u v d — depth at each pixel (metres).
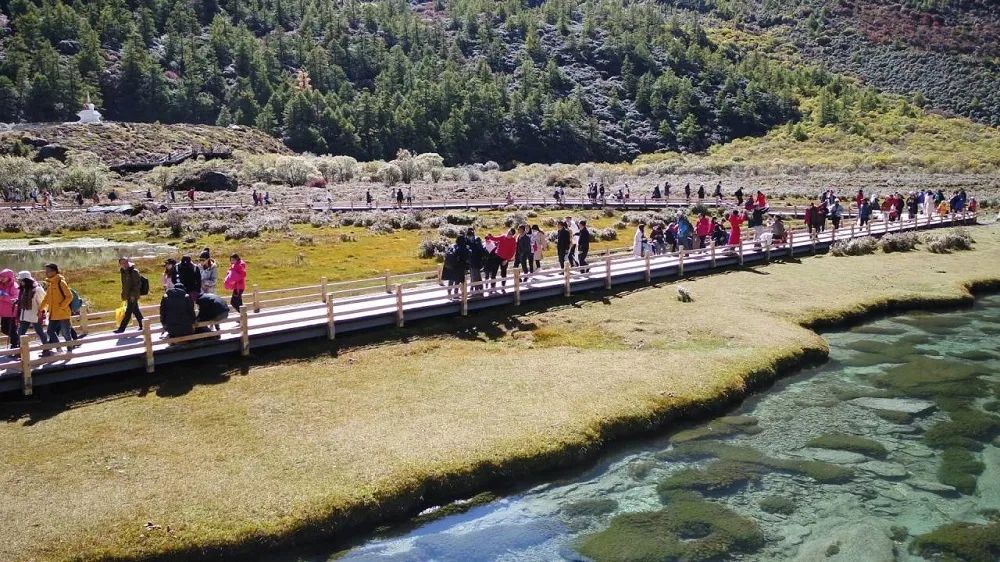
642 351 21.77
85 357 17.50
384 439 15.43
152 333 20.55
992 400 19.09
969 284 31.83
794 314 26.20
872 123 160.38
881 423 17.73
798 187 87.94
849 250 37.97
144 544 11.81
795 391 20.00
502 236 25.86
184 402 16.67
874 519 13.44
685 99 168.50
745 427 17.62
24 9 165.62
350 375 18.83
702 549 12.52
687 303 27.02
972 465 15.52
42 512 12.35
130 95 152.50
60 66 149.00
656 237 35.31
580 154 154.88
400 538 12.95
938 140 148.12
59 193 79.12
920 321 27.00
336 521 12.98
